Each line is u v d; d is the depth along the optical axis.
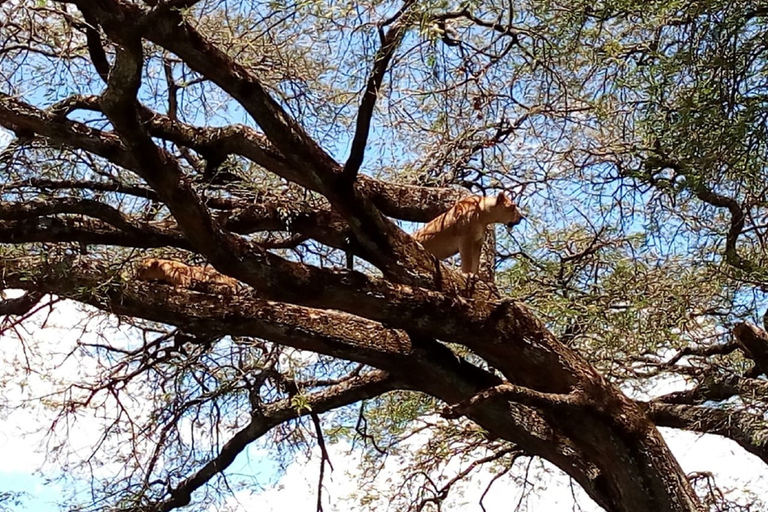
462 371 7.11
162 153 5.67
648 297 7.99
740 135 5.66
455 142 8.25
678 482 6.85
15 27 6.32
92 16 5.40
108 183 6.50
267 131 6.09
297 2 5.49
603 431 6.79
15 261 6.23
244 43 6.66
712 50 5.84
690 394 8.45
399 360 6.95
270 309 6.74
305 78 6.80
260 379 8.62
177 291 6.60
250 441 8.63
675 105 6.27
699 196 7.17
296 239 7.39
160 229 6.47
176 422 8.93
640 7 6.16
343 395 8.30
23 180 6.34
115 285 6.30
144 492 8.72
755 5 5.75
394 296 6.52
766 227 7.86
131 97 5.37
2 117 6.13
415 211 8.44
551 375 6.86
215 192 7.20
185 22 5.62
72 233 6.27
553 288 8.38
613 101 7.32
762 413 7.79
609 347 7.88
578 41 6.34
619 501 6.96
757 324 7.86
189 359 8.71
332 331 6.85
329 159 6.34
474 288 6.87
